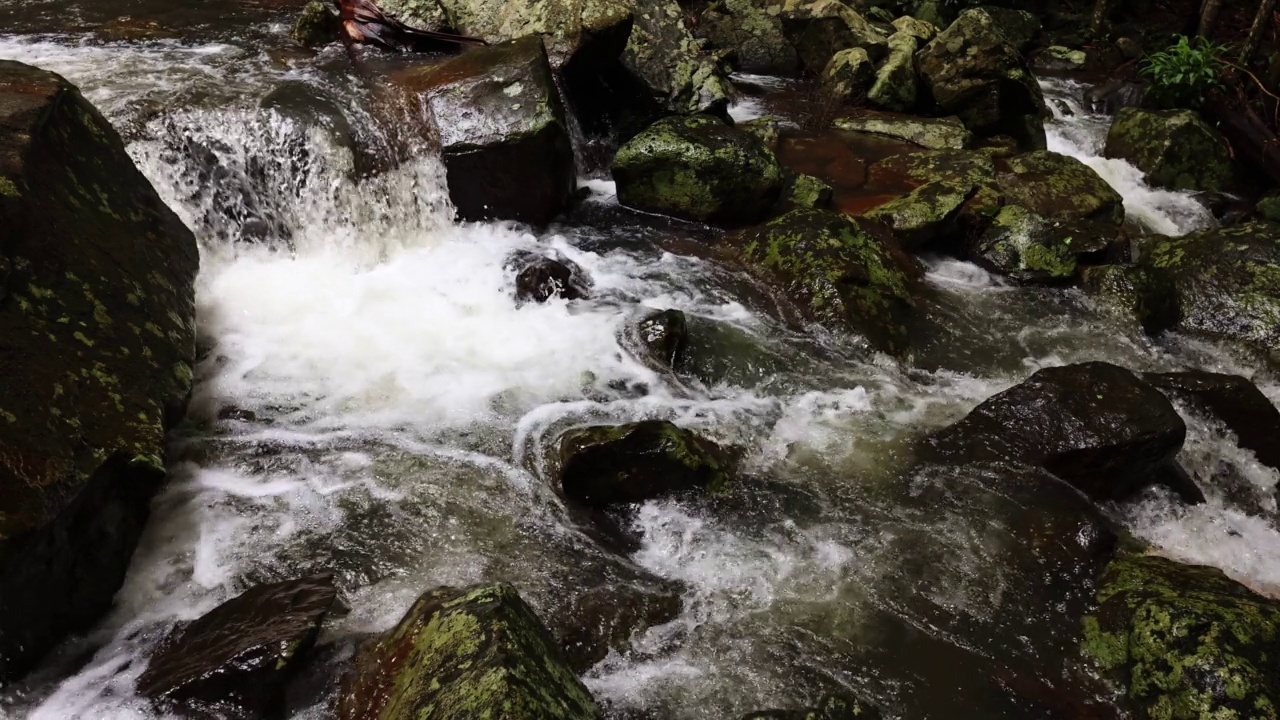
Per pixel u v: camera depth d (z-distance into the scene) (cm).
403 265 647
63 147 463
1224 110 1009
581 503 452
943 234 741
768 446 510
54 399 369
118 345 423
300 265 638
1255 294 671
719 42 1165
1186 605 387
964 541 452
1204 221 881
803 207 761
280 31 898
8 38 805
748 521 453
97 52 788
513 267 641
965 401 565
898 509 471
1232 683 354
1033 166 854
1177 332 682
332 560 410
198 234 632
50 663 347
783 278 645
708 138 726
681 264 680
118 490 379
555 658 338
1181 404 554
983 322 658
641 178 727
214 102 663
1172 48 1094
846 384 570
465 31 841
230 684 329
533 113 662
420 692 310
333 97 701
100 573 371
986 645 399
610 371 557
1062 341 645
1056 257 706
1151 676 373
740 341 598
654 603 402
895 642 396
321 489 450
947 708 369
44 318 394
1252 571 465
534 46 713
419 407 513
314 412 502
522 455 483
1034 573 437
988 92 980
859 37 1070
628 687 363
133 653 358
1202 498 510
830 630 399
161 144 628
